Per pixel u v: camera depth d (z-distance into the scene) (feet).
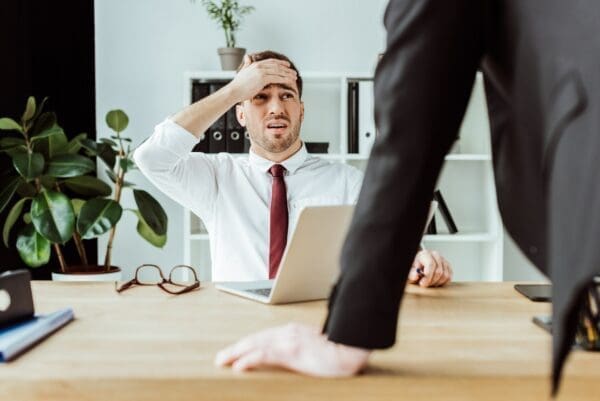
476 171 12.16
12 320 3.31
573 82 1.94
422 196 2.32
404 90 2.27
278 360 2.58
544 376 2.54
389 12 2.40
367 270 2.32
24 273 3.45
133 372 2.61
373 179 2.36
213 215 7.59
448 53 2.24
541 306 4.19
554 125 1.98
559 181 1.94
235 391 2.51
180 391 2.52
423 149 2.28
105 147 10.67
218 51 11.43
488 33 2.30
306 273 4.25
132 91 12.15
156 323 3.64
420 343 3.14
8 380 2.53
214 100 6.89
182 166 7.34
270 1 12.09
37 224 9.70
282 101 7.43
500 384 2.52
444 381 2.51
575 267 1.85
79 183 10.78
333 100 12.10
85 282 5.10
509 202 2.35
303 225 3.99
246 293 4.55
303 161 7.79
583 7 1.95
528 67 2.11
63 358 2.86
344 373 2.51
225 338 3.27
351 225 2.41
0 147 10.72
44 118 10.39
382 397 2.51
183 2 12.09
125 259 12.25
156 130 6.90
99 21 12.07
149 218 10.43
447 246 12.27
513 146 2.30
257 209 7.46
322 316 3.92
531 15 2.09
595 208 1.81
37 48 11.46
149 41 12.13
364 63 12.16
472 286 5.03
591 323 3.04
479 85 11.08
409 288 4.92
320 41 12.14
